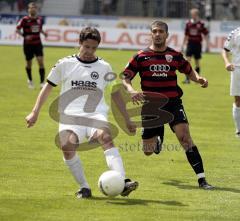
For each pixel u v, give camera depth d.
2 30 109.12
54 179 26.92
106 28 109.12
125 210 22.45
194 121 43.66
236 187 26.44
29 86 59.34
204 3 117.88
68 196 24.17
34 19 60.22
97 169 29.08
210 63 90.94
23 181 26.44
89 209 22.44
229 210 22.91
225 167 30.25
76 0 122.44
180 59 26.78
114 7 121.06
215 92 59.88
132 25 112.19
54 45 109.62
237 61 37.91
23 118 42.41
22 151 32.47
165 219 21.55
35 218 21.25
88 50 23.53
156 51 26.73
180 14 118.75
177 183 26.94
